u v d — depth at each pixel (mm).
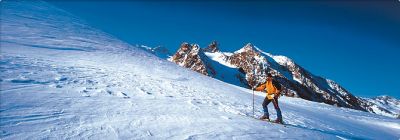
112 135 6117
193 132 7211
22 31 24641
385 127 25500
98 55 24172
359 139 11961
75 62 17812
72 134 5820
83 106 8023
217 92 21297
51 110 7078
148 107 9555
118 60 24547
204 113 10234
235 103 16469
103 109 8102
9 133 5336
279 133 8836
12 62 12586
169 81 20453
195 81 25328
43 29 29328
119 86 13109
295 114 16859
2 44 17203
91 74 14719
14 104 6934
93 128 6352
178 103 11750
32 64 13359
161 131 6895
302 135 9336
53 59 16719
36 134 5523
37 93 8375
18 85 8844
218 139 7008
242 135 7699
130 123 7133
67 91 9555
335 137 10633
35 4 47969
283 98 36219
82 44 27547
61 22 39844
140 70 22203
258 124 9750
